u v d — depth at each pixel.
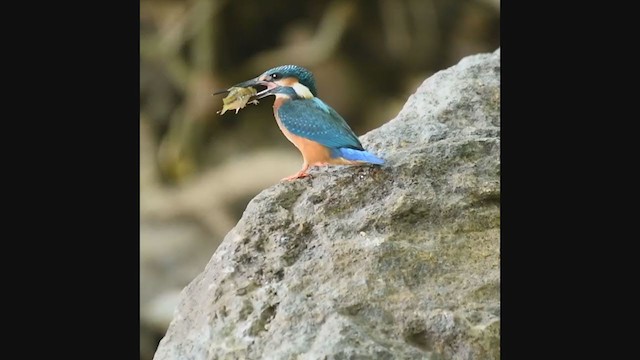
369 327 6.59
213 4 23.20
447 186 7.70
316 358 6.27
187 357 6.85
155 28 23.61
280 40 24.02
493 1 23.42
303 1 23.80
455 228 7.44
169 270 19.27
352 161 7.87
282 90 8.34
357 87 23.75
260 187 21.44
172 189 22.19
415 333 6.59
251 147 23.03
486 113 8.91
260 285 7.12
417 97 9.33
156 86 23.55
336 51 23.62
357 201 7.68
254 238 7.50
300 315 6.68
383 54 23.88
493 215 7.54
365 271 6.99
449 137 8.38
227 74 23.52
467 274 7.05
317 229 7.48
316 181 8.04
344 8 23.66
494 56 9.86
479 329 6.52
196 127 23.02
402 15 23.53
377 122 23.56
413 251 7.16
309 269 7.11
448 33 23.77
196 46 23.30
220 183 21.52
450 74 9.54
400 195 7.59
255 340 6.65
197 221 21.16
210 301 7.12
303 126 8.04
